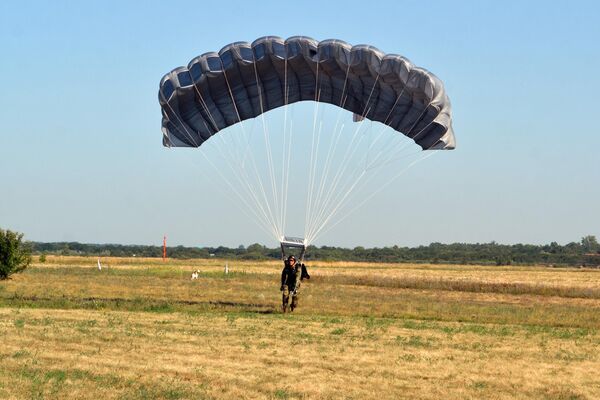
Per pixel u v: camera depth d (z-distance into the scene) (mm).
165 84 28547
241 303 32688
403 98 28953
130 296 35312
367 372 17266
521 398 15297
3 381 15836
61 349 19375
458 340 22469
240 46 28016
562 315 30656
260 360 18344
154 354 18859
